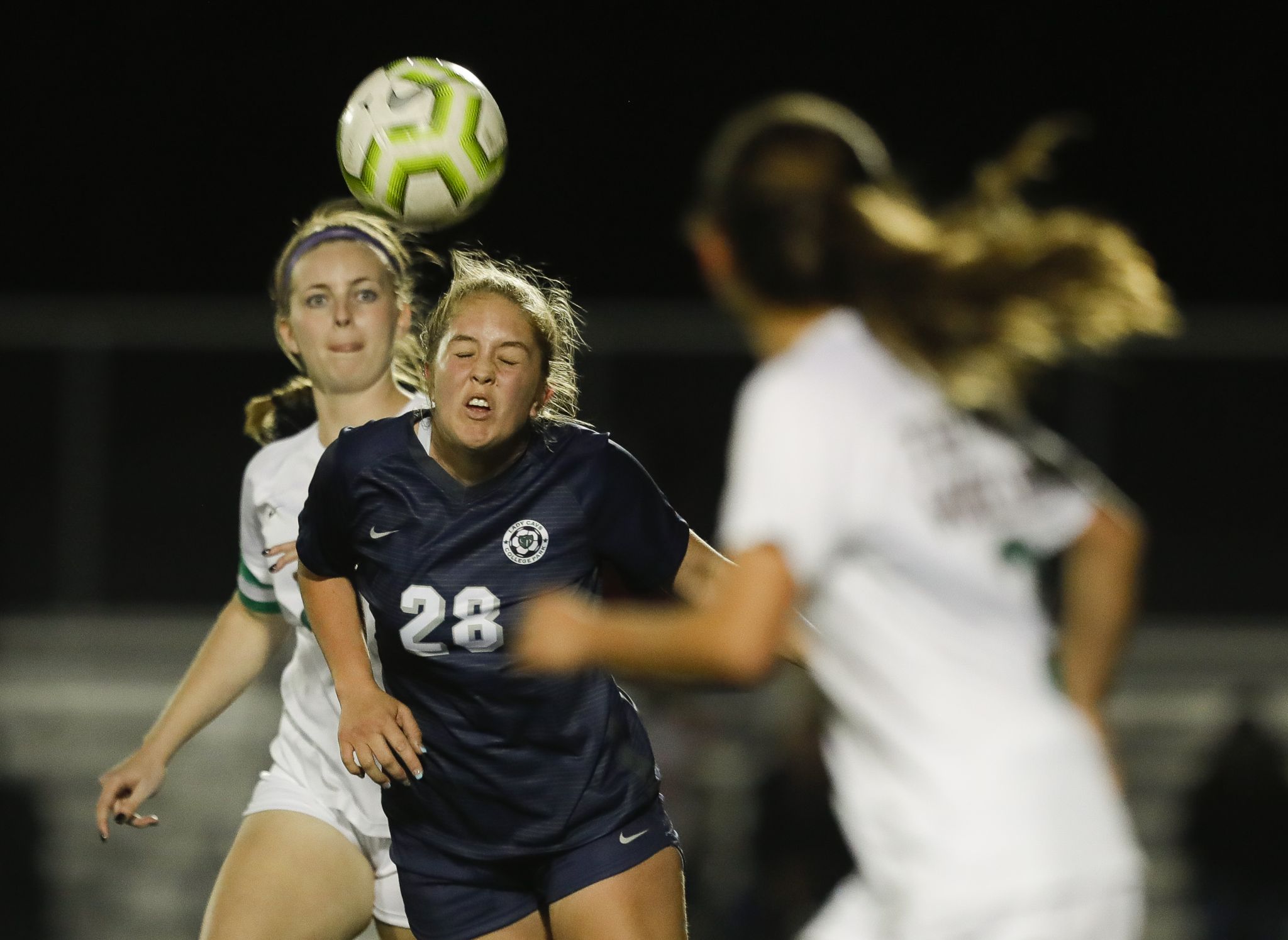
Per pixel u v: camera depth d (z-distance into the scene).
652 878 11.48
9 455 30.53
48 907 27.80
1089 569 8.66
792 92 53.22
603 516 11.17
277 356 30.91
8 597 30.17
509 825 11.45
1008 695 8.16
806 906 25.50
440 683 11.16
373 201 14.07
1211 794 26.48
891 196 8.61
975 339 8.24
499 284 11.09
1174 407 30.06
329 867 12.58
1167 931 26.52
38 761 29.27
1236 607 29.72
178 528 30.48
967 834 8.00
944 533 8.15
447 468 11.05
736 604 7.82
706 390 29.62
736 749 26.30
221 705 13.77
